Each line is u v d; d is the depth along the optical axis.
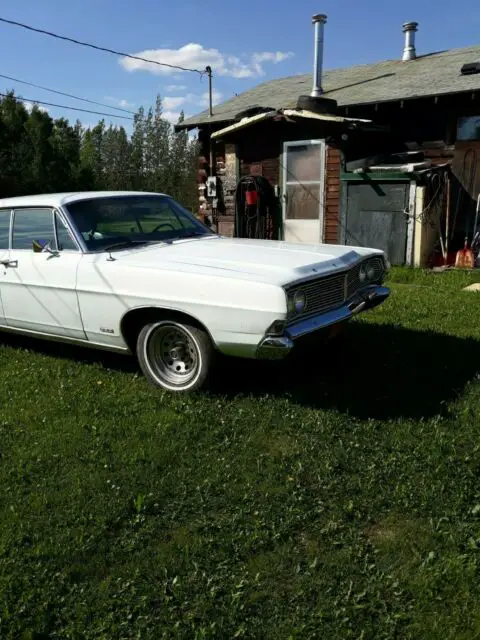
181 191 55.75
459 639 2.23
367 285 5.07
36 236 5.23
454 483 3.20
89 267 4.76
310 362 5.11
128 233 5.25
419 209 10.45
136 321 4.71
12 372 5.12
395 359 5.14
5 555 2.75
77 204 5.16
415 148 11.45
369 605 2.40
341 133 11.61
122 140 65.06
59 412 4.25
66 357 5.54
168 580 2.58
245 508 3.06
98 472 3.43
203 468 3.46
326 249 4.94
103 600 2.48
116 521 2.97
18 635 2.32
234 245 5.07
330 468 3.38
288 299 3.99
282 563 2.66
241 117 12.57
